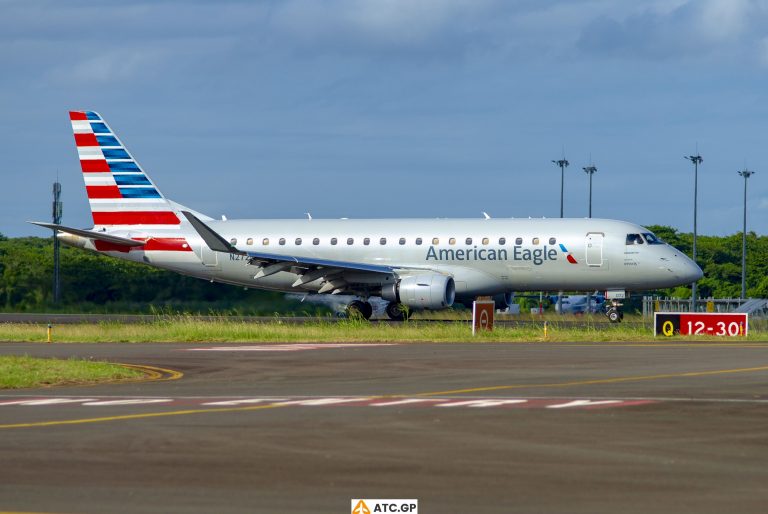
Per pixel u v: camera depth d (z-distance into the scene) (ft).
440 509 83.92
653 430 124.77
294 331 325.62
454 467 101.14
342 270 402.72
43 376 191.11
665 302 538.47
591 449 111.24
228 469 100.42
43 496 89.10
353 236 425.28
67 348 279.90
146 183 446.19
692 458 105.91
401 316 418.31
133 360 237.45
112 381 191.83
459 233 412.57
